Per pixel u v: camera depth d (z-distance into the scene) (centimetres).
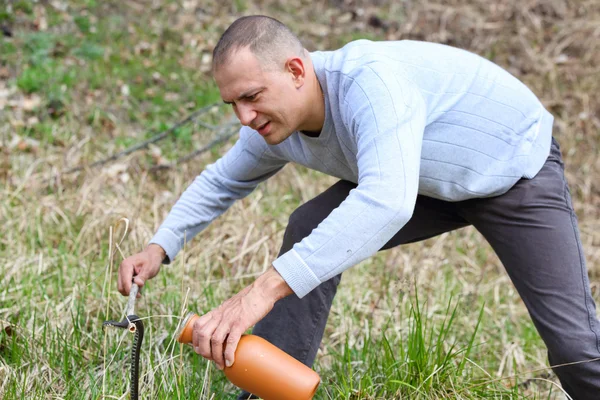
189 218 249
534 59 669
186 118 529
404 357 278
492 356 323
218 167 252
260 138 238
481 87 219
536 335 347
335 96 203
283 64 193
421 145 197
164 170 474
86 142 490
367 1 731
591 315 222
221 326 186
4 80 541
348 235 181
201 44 634
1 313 295
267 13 696
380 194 180
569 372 224
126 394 232
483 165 219
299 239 245
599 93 631
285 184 476
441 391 255
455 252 425
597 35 692
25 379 251
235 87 191
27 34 580
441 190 223
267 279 187
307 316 245
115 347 274
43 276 332
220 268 365
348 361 258
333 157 221
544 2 729
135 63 591
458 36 702
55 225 390
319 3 723
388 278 372
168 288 322
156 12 660
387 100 189
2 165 444
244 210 407
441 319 343
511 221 227
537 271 224
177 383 242
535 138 227
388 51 211
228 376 200
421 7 729
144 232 367
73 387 250
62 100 527
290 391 195
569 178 537
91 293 314
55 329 288
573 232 226
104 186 432
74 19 618
